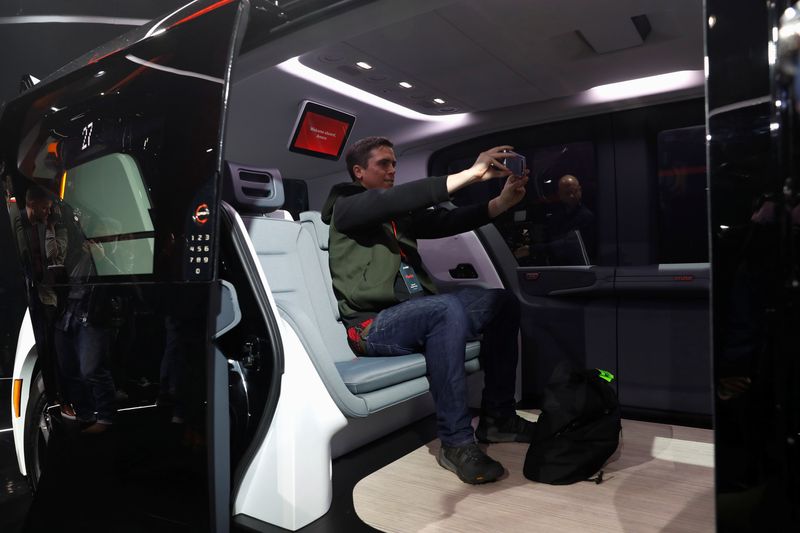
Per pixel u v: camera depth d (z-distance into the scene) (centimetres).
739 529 86
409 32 229
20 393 232
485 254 316
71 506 184
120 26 469
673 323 274
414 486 201
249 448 174
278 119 301
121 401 169
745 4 87
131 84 165
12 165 206
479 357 260
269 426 173
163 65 156
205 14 149
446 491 196
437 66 262
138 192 161
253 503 176
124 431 169
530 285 316
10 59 473
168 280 155
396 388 204
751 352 85
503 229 337
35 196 198
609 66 264
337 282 231
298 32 169
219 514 160
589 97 298
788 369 82
